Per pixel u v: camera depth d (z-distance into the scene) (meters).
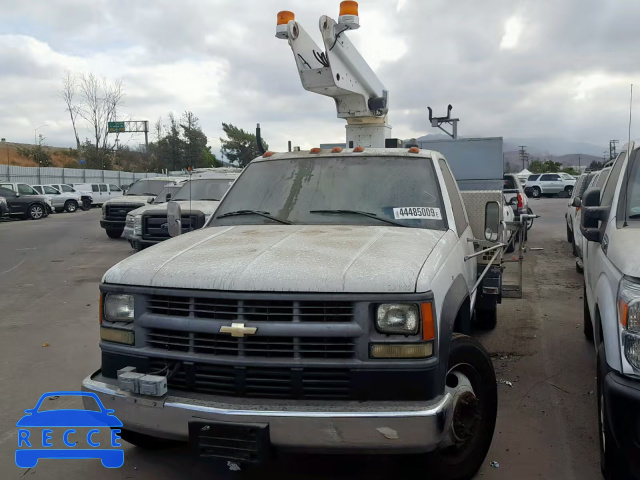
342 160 4.62
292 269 3.08
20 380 5.61
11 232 21.62
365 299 2.96
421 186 4.33
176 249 3.64
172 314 3.19
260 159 4.93
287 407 2.92
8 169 40.22
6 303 9.13
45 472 3.87
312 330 2.95
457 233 4.16
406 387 2.94
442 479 3.37
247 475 3.78
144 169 64.31
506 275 7.62
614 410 3.06
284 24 6.16
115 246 16.67
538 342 6.51
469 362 3.53
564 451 4.02
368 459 3.94
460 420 3.42
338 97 7.12
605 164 8.02
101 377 3.40
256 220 4.32
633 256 3.31
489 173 13.62
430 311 2.98
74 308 8.77
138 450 4.17
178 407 3.01
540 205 34.03
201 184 13.58
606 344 3.26
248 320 3.03
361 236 3.69
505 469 3.79
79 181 47.84
